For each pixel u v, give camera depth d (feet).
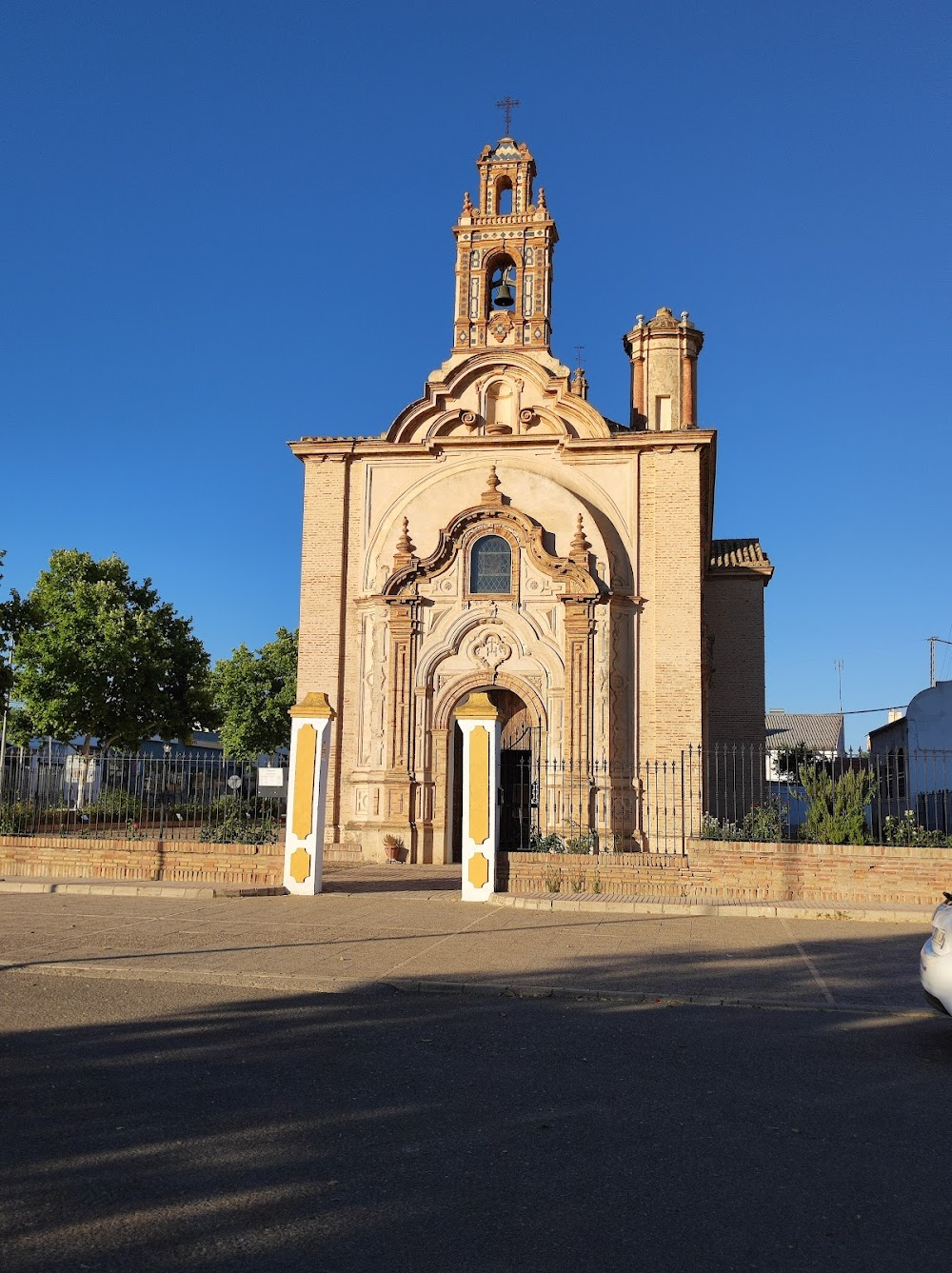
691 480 90.94
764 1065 26.76
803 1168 19.30
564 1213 17.11
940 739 108.06
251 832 68.74
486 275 98.22
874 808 71.56
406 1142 20.33
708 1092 24.13
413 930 47.96
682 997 34.91
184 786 74.13
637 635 89.81
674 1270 15.25
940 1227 16.81
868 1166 19.44
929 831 63.98
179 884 62.64
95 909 53.57
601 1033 30.04
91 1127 20.92
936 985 28.12
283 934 46.29
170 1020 30.78
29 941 43.52
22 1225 16.34
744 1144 20.52
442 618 91.20
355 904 57.77
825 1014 33.24
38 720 132.77
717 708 109.29
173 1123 21.29
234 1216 16.83
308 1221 16.69
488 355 94.79
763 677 109.50
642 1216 17.06
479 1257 15.52
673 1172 18.98
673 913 55.26
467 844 60.23
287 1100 22.97
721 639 110.63
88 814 76.02
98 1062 25.93
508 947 43.60
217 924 49.14
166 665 141.79
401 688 90.48
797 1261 15.62
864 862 58.85
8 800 73.87
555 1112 22.34
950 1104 23.53
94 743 148.87
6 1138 20.18
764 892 59.62
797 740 212.84
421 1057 26.91
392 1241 16.01
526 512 91.61
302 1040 28.60
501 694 97.40
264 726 187.01
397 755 89.71
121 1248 15.65
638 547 90.89
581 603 88.48
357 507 95.55
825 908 54.70
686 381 114.73
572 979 37.40
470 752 61.26
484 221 98.27
